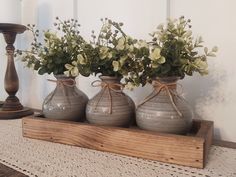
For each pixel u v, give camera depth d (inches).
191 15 33.6
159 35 26.6
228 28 31.3
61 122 29.7
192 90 34.2
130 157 25.6
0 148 28.5
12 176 22.2
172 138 23.7
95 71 29.0
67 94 31.8
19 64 53.9
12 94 45.1
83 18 43.4
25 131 32.0
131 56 26.2
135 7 37.9
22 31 45.1
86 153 26.8
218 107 32.7
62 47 31.6
